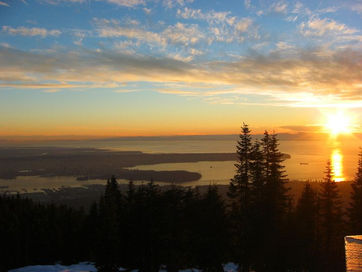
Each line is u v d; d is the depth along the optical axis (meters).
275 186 29.69
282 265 28.06
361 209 31.88
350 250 4.14
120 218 29.30
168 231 24.00
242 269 27.44
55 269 27.28
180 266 25.27
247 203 28.80
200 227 26.30
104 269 25.52
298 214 31.97
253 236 27.50
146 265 24.36
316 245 30.97
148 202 24.84
